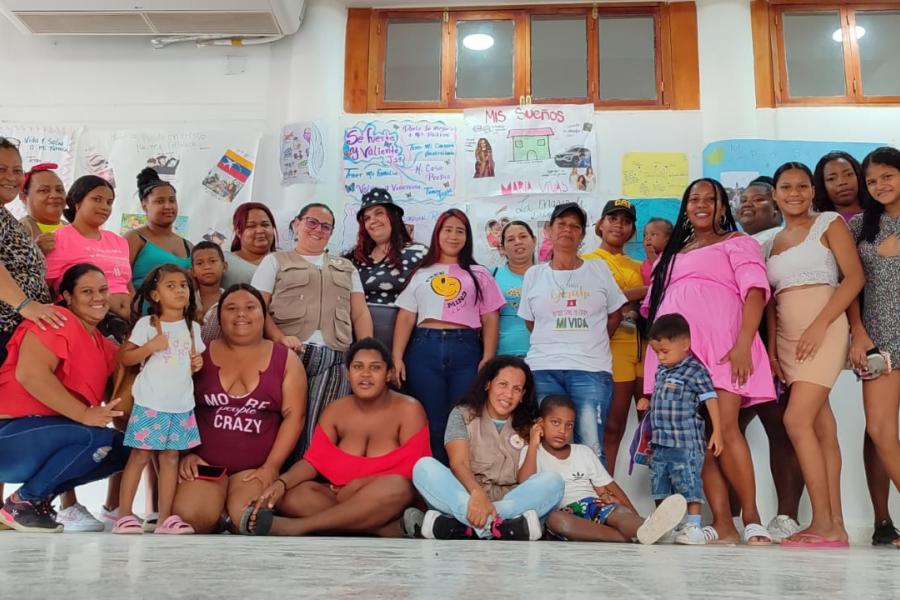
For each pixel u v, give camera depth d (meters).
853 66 4.14
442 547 1.71
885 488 2.93
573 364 3.00
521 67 4.29
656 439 2.66
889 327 2.55
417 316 3.20
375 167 4.19
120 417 2.74
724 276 2.81
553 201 4.07
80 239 3.01
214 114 4.32
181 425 2.61
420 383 3.10
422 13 4.38
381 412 2.74
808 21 4.21
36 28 4.25
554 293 3.11
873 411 2.55
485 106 4.26
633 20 4.31
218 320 2.95
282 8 4.02
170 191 3.52
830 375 2.60
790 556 1.66
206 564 1.00
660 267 3.02
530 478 2.59
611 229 3.62
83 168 4.27
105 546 1.40
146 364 2.63
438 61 4.34
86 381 2.59
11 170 2.64
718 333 2.74
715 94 4.11
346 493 2.57
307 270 3.12
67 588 0.71
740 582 0.94
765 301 2.75
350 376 2.73
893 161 2.57
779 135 4.08
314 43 4.27
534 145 4.14
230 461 2.71
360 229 3.49
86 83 4.38
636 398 3.49
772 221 3.72
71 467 2.50
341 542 1.86
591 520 2.61
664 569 1.13
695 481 2.58
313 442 2.70
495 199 4.11
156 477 3.05
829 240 2.70
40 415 2.52
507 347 3.38
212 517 2.54
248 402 2.74
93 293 2.67
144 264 3.38
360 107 4.29
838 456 2.67
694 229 3.02
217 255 3.25
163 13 4.11
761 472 3.55
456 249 3.23
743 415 3.14
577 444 2.84
